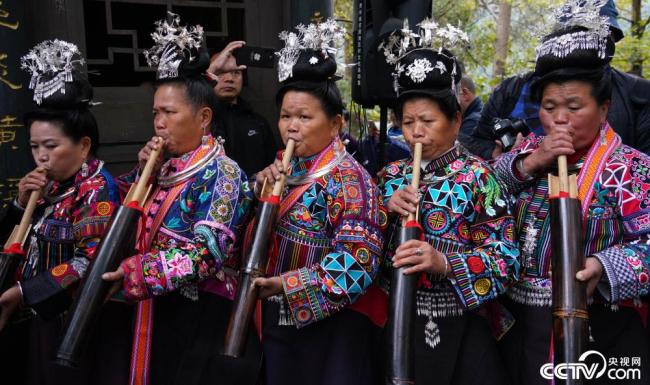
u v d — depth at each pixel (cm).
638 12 807
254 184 239
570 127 206
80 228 227
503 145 283
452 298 220
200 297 231
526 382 217
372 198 219
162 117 227
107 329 240
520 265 219
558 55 205
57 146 230
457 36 220
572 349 185
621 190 207
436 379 218
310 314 209
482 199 217
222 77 309
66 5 298
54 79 230
